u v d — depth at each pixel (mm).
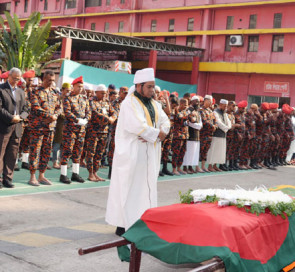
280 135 15922
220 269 2787
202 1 31359
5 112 7117
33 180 8109
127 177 5000
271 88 29094
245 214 3457
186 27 32406
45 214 6293
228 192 3836
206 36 31250
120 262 4531
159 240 3232
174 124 10992
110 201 5145
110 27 36156
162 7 33281
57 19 39594
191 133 11406
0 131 7305
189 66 32062
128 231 3416
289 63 28281
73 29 23594
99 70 19859
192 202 3842
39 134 7973
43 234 5305
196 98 11180
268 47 29109
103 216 6473
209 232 3061
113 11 35656
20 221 5832
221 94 31297
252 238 3197
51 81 7887
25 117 7391
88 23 37531
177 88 25875
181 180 10445
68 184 8562
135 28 34625
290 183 11938
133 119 4965
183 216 3289
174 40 33281
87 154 9109
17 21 23578
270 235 3439
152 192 5203
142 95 5152
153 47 28031
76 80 8289
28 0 41344
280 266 3449
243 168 13852
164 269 4410
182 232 3168
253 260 3102
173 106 10773
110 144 9555
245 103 12680
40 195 7398
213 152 12344
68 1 38688
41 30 23109
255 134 14062
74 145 8750
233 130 12922
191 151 11414
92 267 4324
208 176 11555
